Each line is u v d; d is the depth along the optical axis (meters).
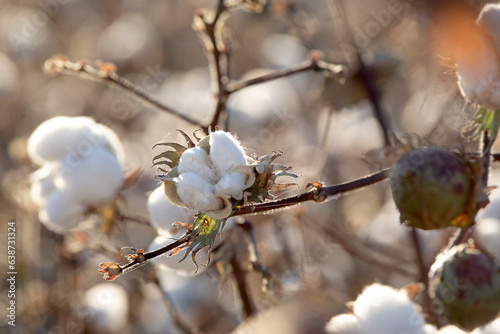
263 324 3.05
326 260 5.86
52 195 4.43
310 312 3.02
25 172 5.91
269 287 3.72
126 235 5.83
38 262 6.09
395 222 6.23
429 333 3.18
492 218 5.03
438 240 5.15
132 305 5.97
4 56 9.02
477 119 2.81
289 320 3.00
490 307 2.66
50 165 4.50
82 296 5.54
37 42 9.41
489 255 2.73
